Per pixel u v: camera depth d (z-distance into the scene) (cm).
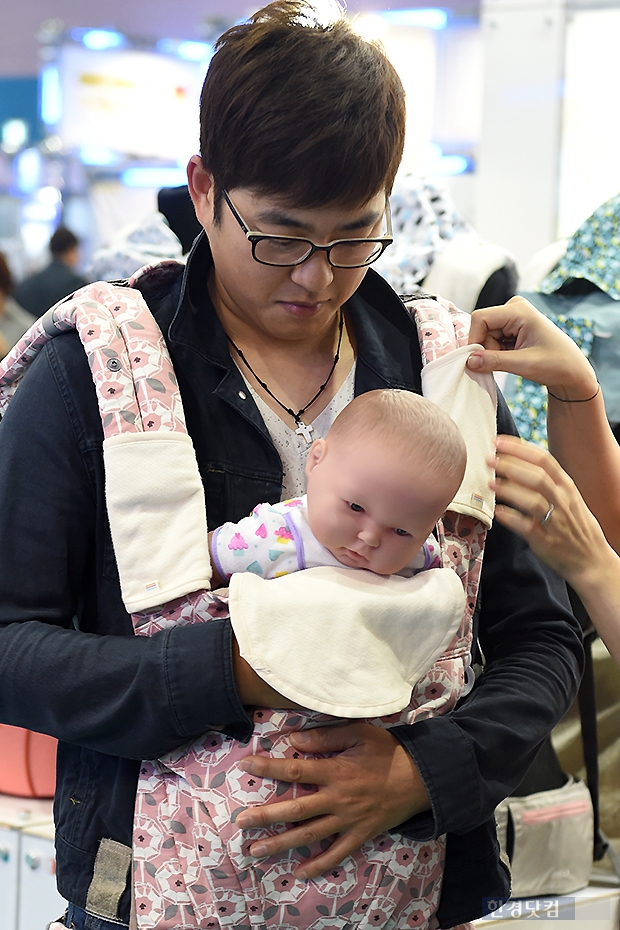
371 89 103
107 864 112
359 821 108
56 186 832
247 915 108
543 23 349
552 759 199
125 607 113
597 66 347
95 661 107
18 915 197
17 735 203
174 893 108
